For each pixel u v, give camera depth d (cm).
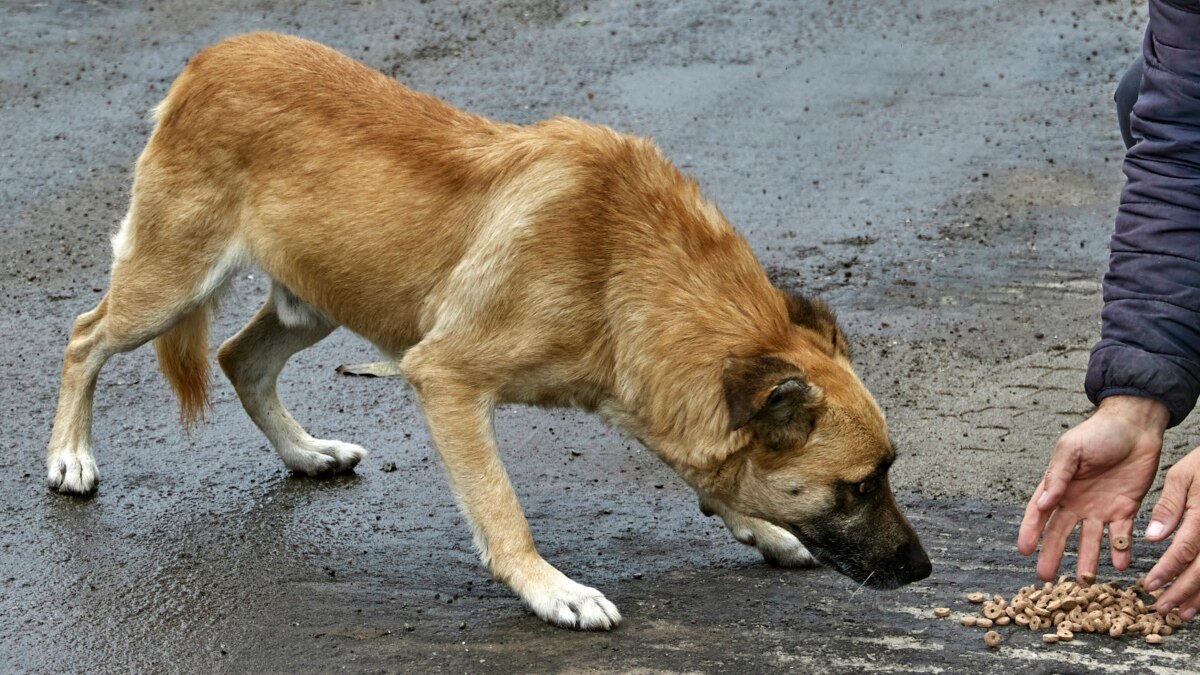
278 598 773
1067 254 1257
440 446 769
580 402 784
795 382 671
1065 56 1778
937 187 1415
